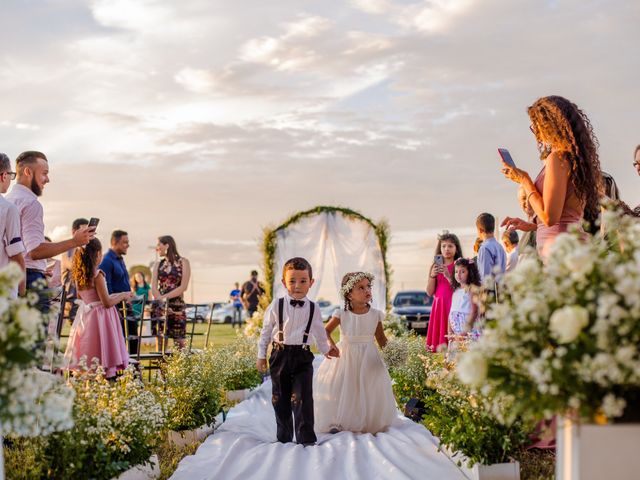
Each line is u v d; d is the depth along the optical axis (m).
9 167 6.00
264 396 8.91
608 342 2.70
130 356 8.80
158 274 9.99
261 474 5.07
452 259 9.39
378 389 6.79
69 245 6.45
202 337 20.67
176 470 5.24
